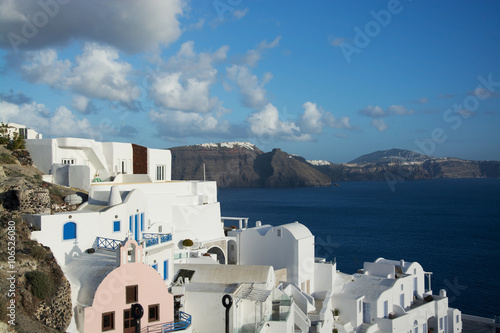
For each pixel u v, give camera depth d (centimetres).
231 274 3769
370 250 12681
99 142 5012
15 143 4572
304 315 4103
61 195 3825
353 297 4625
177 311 3253
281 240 5084
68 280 2961
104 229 3456
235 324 3366
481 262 10938
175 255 4441
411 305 5228
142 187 4694
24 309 2620
